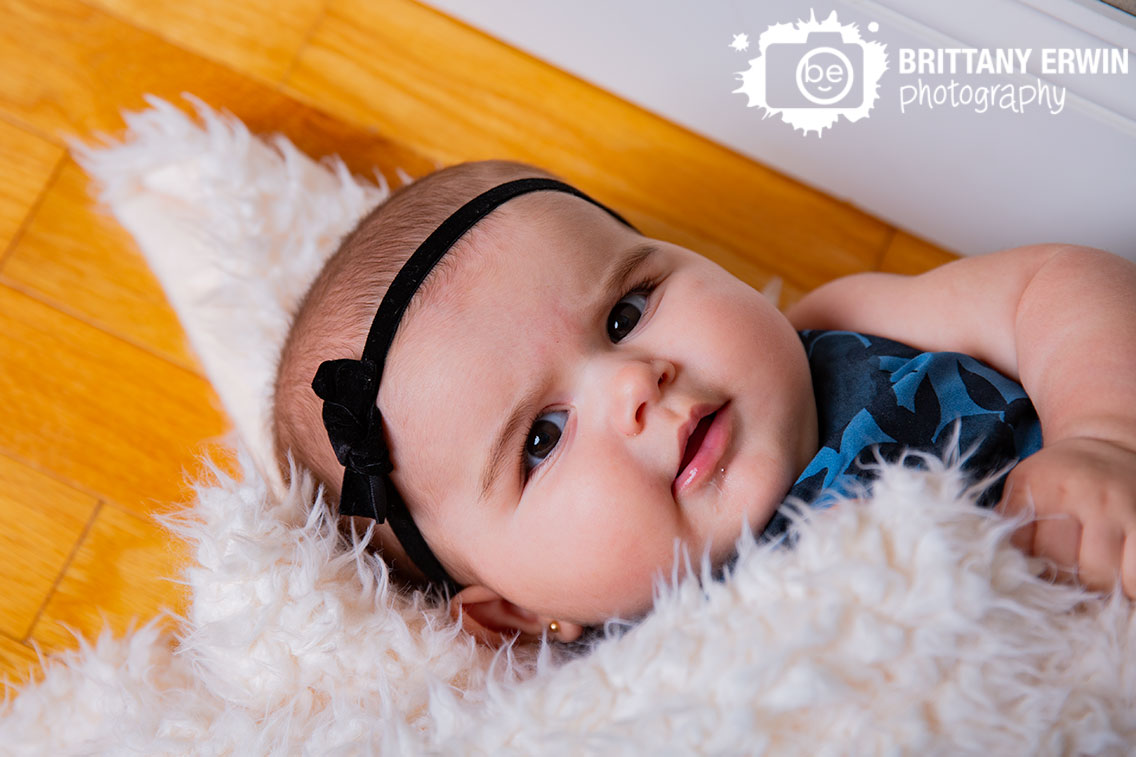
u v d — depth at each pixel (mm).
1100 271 946
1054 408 896
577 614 994
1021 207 1195
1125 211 1117
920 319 1089
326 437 1045
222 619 1031
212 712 1055
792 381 949
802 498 924
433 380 936
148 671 1176
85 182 1354
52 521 1313
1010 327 1017
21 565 1307
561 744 796
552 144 1373
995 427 937
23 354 1340
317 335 1028
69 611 1295
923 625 742
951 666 741
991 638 743
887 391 970
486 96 1372
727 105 1260
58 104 1358
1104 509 777
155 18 1372
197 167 1316
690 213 1368
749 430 916
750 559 807
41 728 1167
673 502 891
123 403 1331
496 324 932
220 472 1089
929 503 771
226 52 1373
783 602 774
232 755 1006
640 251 984
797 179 1356
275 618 1021
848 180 1301
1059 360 912
